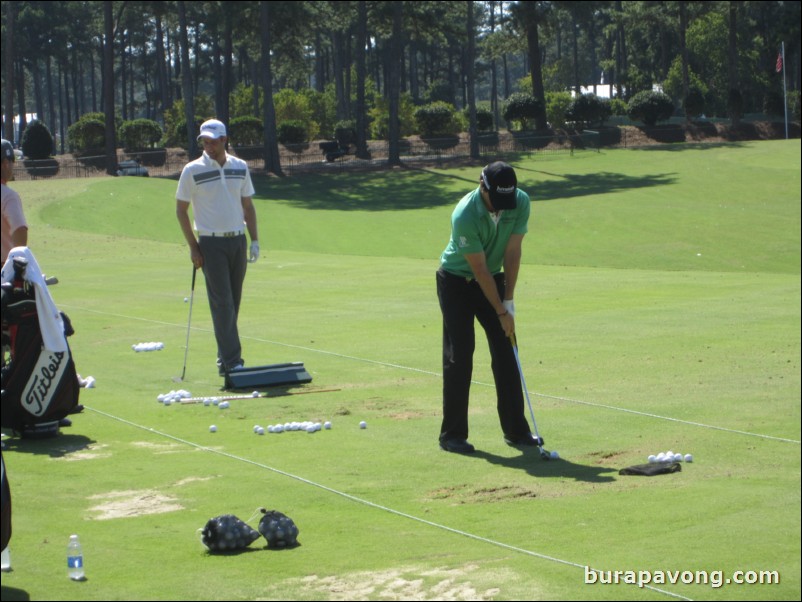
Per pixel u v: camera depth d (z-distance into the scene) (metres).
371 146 70.31
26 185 40.94
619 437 7.29
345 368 9.95
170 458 6.77
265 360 10.37
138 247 25.42
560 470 6.45
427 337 11.67
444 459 6.72
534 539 5.05
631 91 94.69
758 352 10.51
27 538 5.09
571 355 10.49
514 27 69.69
